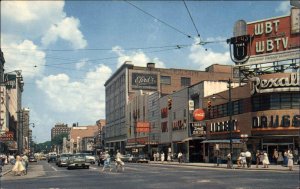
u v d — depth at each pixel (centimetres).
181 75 10731
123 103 10900
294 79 4434
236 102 5191
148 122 8706
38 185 2216
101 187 2016
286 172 3259
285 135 4475
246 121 4919
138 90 10081
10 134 5509
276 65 5012
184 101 6712
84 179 2617
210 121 5847
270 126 4562
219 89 6138
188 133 6450
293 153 4466
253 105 4797
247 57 5209
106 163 3791
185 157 6431
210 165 4716
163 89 10588
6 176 3244
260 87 4606
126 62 10575
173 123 7200
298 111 4475
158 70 10631
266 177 2605
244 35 5234
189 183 2173
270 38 5041
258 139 4744
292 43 4872
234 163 5072
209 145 5809
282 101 4538
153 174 3025
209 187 1930
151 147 8512
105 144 13725
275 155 4472
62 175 3130
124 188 1941
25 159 3641
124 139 10862
